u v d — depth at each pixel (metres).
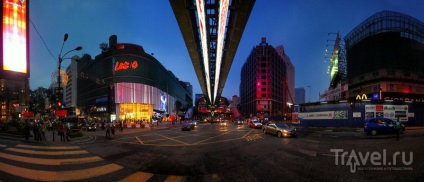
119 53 69.44
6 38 18.55
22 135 19.95
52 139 19.50
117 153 12.82
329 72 75.12
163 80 91.94
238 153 12.55
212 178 7.98
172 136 23.69
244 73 153.00
